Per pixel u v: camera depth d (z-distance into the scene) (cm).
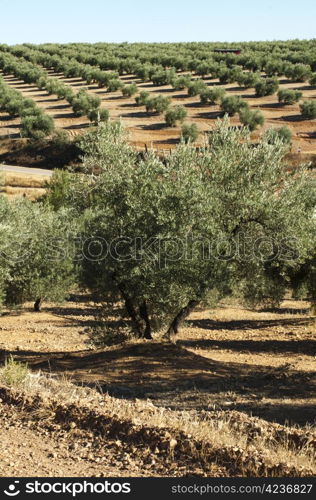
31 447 1138
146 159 2414
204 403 1656
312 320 4031
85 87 16550
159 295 2345
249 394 1772
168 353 2305
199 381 1931
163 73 15962
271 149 2277
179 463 1055
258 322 4106
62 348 3042
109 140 2462
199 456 1072
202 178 2309
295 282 3406
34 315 4362
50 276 3956
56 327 3816
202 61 17312
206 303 2488
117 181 2375
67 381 1752
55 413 1310
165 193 2233
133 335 2641
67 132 12300
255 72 16200
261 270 2419
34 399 1391
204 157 2312
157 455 1088
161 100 13100
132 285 2427
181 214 2230
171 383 1909
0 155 11744
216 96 13550
